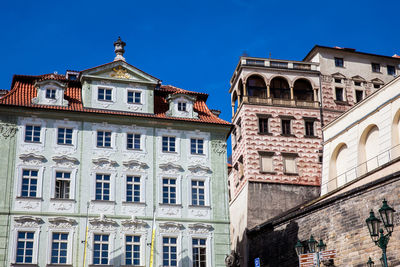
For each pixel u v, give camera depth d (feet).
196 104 189.67
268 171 231.30
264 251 197.36
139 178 170.19
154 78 181.78
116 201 165.27
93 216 161.99
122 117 173.68
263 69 248.11
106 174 167.73
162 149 174.91
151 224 165.37
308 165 236.02
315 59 257.96
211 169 176.35
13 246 153.99
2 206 156.97
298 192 230.48
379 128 183.11
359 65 260.83
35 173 163.02
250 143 234.58
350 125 199.31
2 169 160.56
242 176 235.81
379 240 92.84
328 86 252.01
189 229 167.53
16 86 174.29
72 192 163.22
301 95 250.37
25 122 166.91
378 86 260.01
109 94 177.06
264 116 239.91
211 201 172.65
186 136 177.99
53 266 154.61
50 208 159.94
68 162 165.99
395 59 266.57
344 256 148.25
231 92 263.49
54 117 169.27
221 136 181.16
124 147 171.83
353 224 146.61
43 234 157.07
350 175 194.80
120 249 160.66
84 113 170.40
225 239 169.48
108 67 178.50
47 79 172.35
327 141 214.48
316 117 244.42
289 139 238.48
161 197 169.27
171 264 163.22
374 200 140.05
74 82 179.52
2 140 163.22
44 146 165.78
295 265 172.04
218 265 166.30
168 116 179.22
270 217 222.89
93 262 157.99
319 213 162.40
